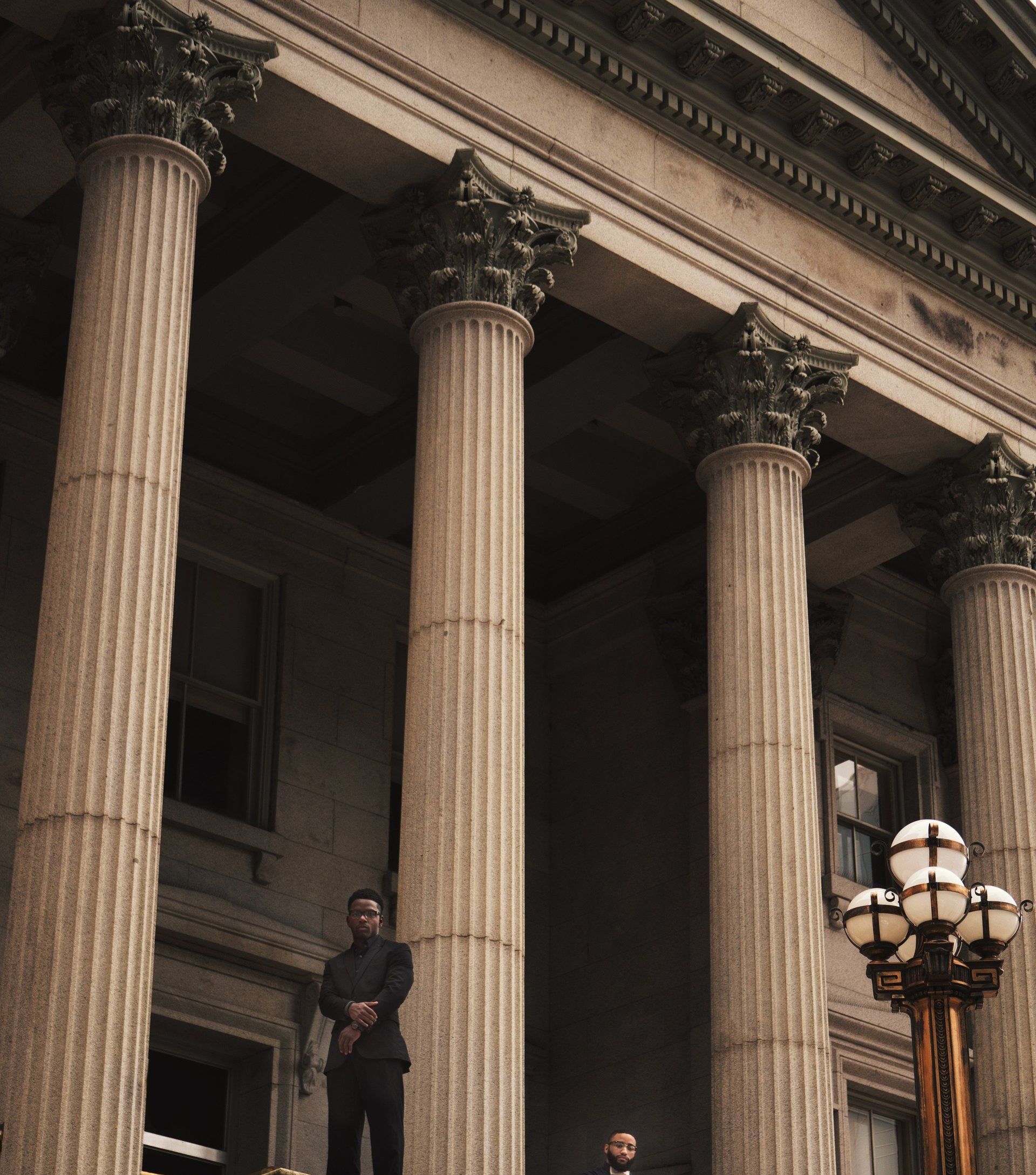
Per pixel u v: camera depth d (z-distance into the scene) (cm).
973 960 2011
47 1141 1764
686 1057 3150
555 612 3653
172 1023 2886
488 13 2552
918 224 2947
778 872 2475
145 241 2156
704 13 2630
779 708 2559
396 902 3192
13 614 2912
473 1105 2083
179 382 2125
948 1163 1748
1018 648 2916
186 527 3181
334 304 3192
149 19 2231
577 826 3488
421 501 2367
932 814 3503
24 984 1841
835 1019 3203
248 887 3031
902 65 3066
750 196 2803
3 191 2564
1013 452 2998
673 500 3503
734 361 2722
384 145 2448
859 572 3338
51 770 1923
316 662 3259
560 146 2591
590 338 3078
